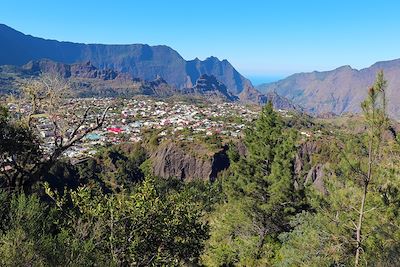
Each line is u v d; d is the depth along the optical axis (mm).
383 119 12023
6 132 14438
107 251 11172
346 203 13148
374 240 12328
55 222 10453
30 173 15492
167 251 12492
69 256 8406
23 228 8414
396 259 10867
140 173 90562
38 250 7875
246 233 24922
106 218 11445
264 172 23969
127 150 101062
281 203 21766
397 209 12180
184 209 12656
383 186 12602
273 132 24125
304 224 17844
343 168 12883
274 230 23531
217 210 33750
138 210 11523
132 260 11594
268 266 20641
